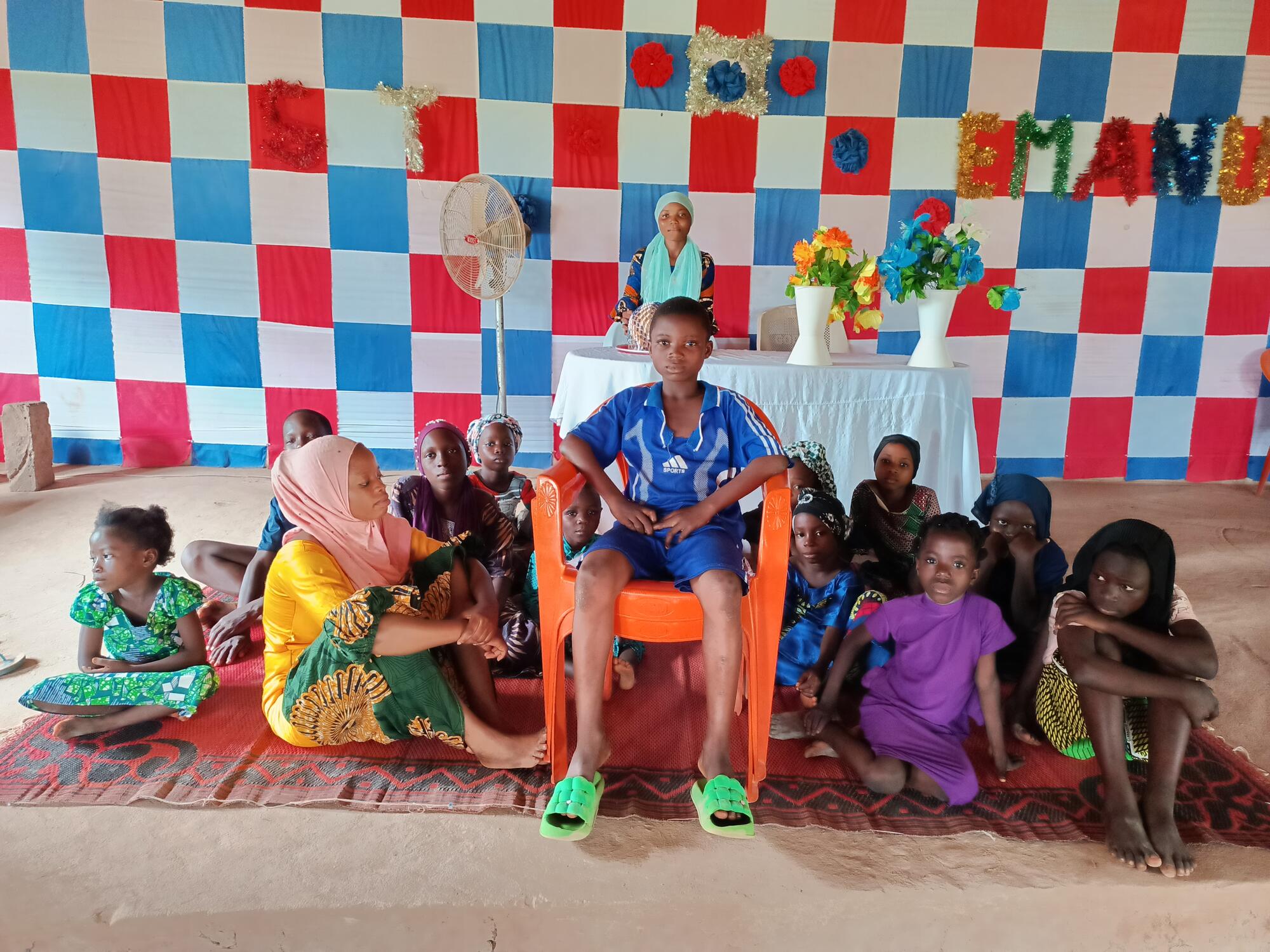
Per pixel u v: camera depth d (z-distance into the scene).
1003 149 4.10
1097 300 4.27
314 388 4.21
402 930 1.40
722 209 4.13
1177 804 1.71
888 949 1.47
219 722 1.93
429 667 1.70
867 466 3.01
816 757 1.87
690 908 1.42
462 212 3.58
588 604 1.61
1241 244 4.21
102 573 1.83
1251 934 1.52
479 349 4.22
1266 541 3.44
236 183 3.95
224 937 1.38
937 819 1.66
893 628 1.79
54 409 4.15
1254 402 4.39
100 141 3.87
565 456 1.82
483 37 3.88
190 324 4.10
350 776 1.74
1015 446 4.42
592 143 4.02
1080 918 1.48
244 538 3.18
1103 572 1.65
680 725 1.99
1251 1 3.96
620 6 3.89
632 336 3.26
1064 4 3.96
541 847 1.54
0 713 1.96
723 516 1.83
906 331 4.26
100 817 1.58
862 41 3.97
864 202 4.15
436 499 2.30
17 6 3.72
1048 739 1.91
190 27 3.79
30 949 1.35
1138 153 4.12
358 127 3.94
